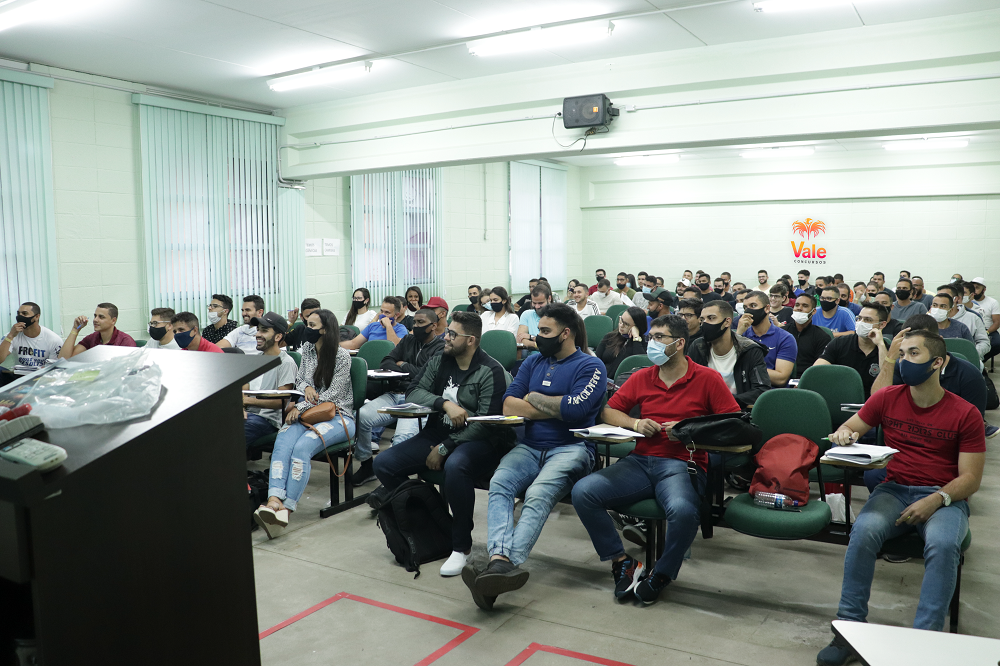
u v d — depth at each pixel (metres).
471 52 5.96
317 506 4.24
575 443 3.31
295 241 8.38
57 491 0.93
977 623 2.73
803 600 2.96
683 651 2.53
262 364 1.32
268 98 7.67
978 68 4.99
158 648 1.17
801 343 4.89
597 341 6.88
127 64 6.29
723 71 5.85
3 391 1.31
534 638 2.64
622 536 3.73
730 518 2.86
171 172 7.11
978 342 7.04
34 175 6.10
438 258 10.57
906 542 2.53
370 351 5.56
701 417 2.92
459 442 3.39
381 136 7.61
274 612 2.87
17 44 5.68
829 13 5.07
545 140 6.73
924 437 2.64
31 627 1.23
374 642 2.62
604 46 5.93
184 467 1.21
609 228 14.25
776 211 12.75
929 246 11.65
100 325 5.43
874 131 5.41
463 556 3.28
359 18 5.30
